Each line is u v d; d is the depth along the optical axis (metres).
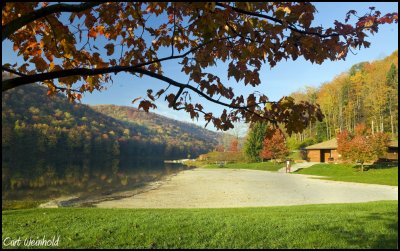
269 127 3.89
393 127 67.94
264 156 66.31
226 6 3.11
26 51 4.13
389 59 86.00
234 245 5.98
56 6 2.91
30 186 29.48
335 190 26.23
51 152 96.81
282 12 3.24
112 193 24.59
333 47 3.50
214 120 3.94
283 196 22.50
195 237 6.54
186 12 3.72
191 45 4.45
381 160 49.28
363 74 88.12
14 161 69.06
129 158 133.00
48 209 10.66
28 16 2.84
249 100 3.83
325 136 81.50
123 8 4.27
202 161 95.69
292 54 3.67
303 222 7.89
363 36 3.41
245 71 3.62
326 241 6.10
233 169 62.16
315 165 54.22
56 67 4.30
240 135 90.19
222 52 3.58
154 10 4.12
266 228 7.23
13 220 8.25
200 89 3.74
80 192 25.41
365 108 78.75
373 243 5.86
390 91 69.25
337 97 85.00
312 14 3.30
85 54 4.44
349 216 8.73
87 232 6.94
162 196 22.50
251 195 23.08
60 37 3.76
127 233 6.84
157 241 6.27
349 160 44.59
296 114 3.68
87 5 3.02
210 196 22.50
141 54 4.54
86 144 110.38
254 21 3.36
